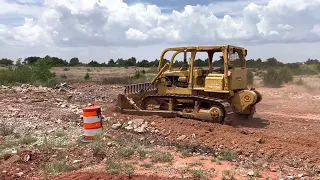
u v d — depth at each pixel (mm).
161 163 7449
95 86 25531
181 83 12070
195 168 7086
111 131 10211
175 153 8234
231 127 10211
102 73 48906
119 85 26594
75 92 20719
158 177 6500
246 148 8492
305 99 18203
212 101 10758
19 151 7977
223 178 6441
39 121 11430
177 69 12391
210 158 7855
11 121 11328
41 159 7621
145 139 9508
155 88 13438
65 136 9430
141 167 7125
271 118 12625
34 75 26922
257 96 11328
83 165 7266
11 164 7293
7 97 17141
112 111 13102
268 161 7695
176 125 10570
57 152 8031
